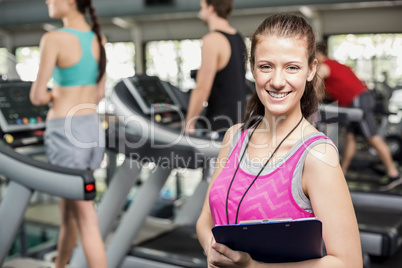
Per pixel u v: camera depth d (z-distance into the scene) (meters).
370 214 3.24
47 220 4.54
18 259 2.69
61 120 2.02
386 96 6.53
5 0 8.66
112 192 2.44
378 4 7.17
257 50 0.95
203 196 3.22
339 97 3.62
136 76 2.76
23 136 2.35
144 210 2.55
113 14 8.31
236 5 7.68
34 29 9.89
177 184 4.64
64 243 2.19
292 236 0.86
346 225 0.90
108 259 2.58
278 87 0.93
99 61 2.12
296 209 0.94
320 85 1.06
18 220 1.97
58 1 1.99
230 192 1.01
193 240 2.92
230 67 2.32
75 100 2.04
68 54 1.98
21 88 2.47
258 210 0.96
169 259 2.59
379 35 7.91
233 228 0.86
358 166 4.79
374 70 7.95
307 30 0.95
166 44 9.29
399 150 5.58
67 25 2.05
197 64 9.10
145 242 2.87
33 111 2.43
